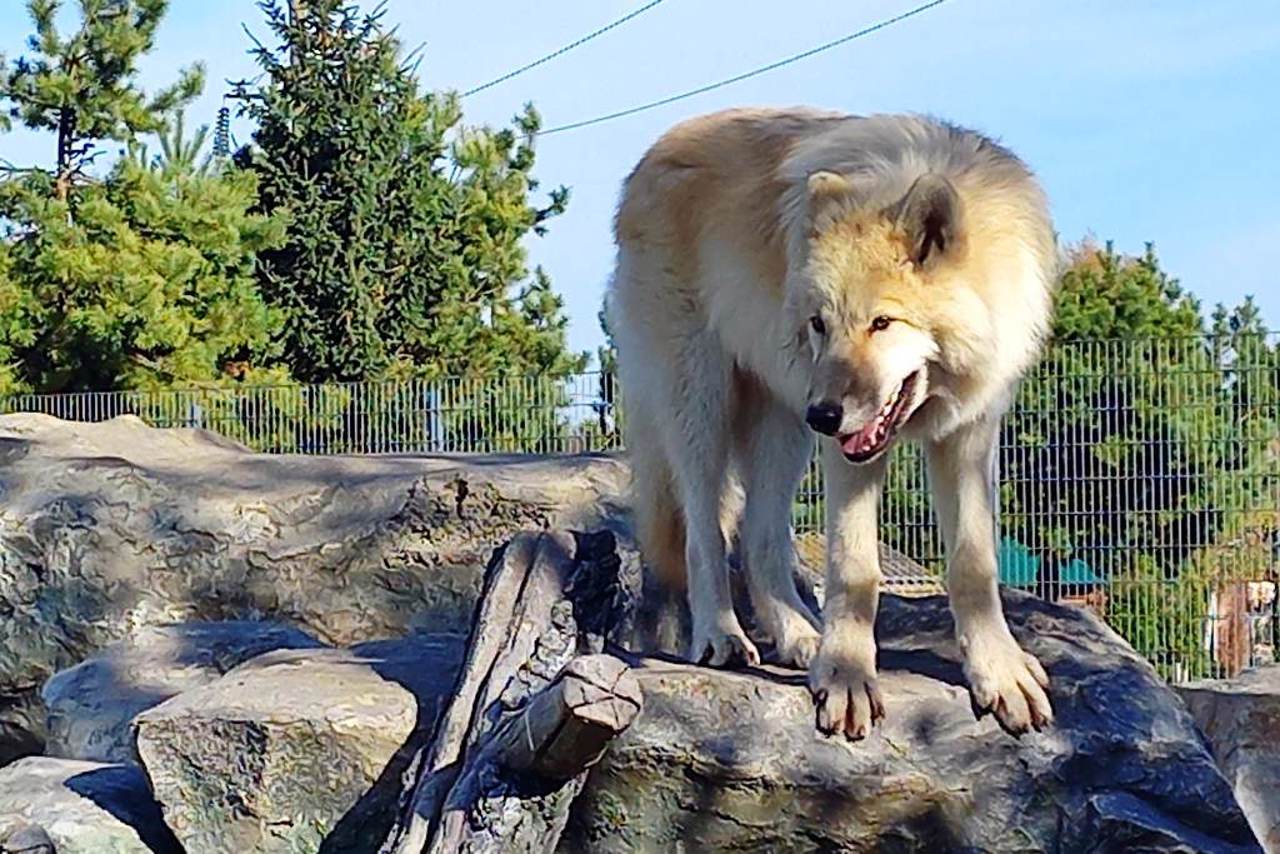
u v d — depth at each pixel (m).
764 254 5.23
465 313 26.28
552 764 4.68
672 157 5.73
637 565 6.61
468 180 27.17
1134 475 10.95
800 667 5.36
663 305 5.67
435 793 4.86
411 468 8.53
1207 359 10.88
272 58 26.70
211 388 16.33
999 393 4.76
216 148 26.73
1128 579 10.95
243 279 23.88
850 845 4.91
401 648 5.96
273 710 5.24
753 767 4.85
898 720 4.89
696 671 5.07
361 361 25.16
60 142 24.30
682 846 4.96
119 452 9.25
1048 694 5.01
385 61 26.66
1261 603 10.79
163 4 24.53
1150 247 18.83
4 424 9.63
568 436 13.67
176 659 6.75
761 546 5.63
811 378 4.64
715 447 5.58
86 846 5.29
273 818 5.20
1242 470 10.81
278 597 7.99
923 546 11.30
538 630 5.36
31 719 8.40
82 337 22.33
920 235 4.55
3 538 8.34
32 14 23.94
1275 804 6.32
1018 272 4.74
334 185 26.03
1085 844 4.84
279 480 8.54
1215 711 6.64
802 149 5.22
